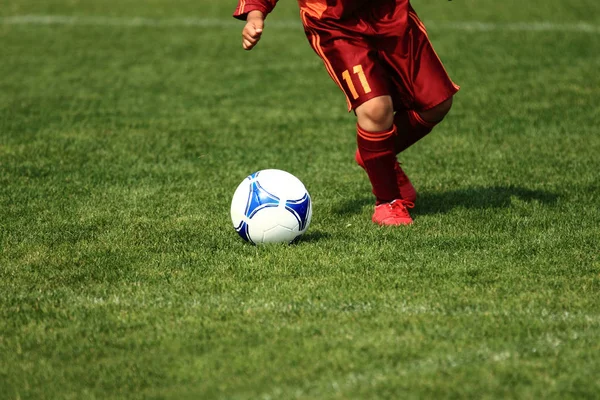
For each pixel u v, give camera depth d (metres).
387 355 7.32
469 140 17.34
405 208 11.81
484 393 6.64
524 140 17.17
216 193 13.58
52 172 14.97
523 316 8.22
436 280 9.36
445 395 6.62
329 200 13.10
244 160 16.02
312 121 19.69
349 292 8.97
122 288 9.24
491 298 8.75
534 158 15.68
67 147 16.94
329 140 17.77
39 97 22.27
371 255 10.26
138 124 19.27
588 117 19.05
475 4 38.62
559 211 12.29
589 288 9.05
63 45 30.41
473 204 12.76
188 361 7.34
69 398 6.79
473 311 8.38
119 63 27.28
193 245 10.80
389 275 9.52
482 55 27.06
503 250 10.45
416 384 6.79
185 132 18.50
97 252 10.57
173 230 11.50
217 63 27.28
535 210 12.34
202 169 15.30
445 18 34.88
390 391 6.69
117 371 7.20
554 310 8.38
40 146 16.97
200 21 35.84
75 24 34.97
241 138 17.94
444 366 7.11
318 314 8.35
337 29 10.88
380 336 7.75
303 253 10.33
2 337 7.97
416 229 11.44
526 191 13.41
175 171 15.12
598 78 23.23
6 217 12.21
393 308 8.48
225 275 9.62
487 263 9.95
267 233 10.53
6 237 11.26
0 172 14.90
